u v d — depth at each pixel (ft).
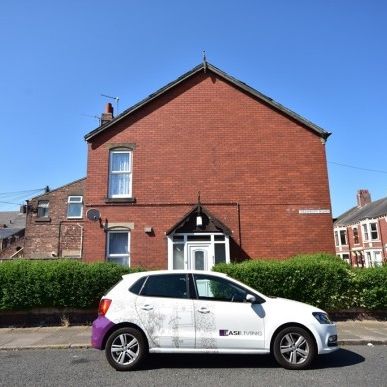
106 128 54.70
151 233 51.65
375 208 146.20
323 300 39.52
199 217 50.37
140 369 23.20
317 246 51.78
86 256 50.83
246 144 54.54
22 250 109.19
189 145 54.44
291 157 54.29
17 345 30.12
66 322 38.83
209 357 26.09
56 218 99.96
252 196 53.01
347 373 22.00
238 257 51.08
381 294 39.63
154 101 55.88
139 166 53.72
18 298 38.37
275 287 39.34
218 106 55.83
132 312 23.45
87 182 53.16
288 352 23.16
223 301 23.77
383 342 30.17
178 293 24.02
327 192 53.36
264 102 55.93
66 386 19.95
